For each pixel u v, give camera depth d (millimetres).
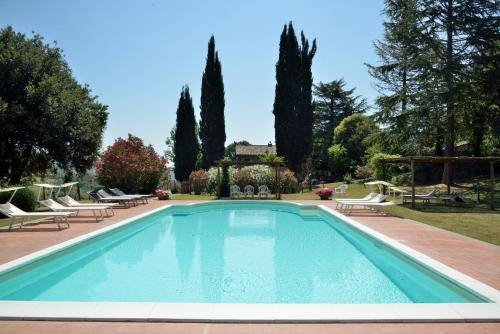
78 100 18172
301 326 3893
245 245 9656
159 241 10203
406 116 22703
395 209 15242
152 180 23938
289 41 30938
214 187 24594
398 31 23656
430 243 8023
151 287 6258
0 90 16375
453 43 22516
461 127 25031
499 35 20656
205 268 7410
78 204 13398
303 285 6336
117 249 9219
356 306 4348
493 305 4367
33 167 21031
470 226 10523
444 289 5645
